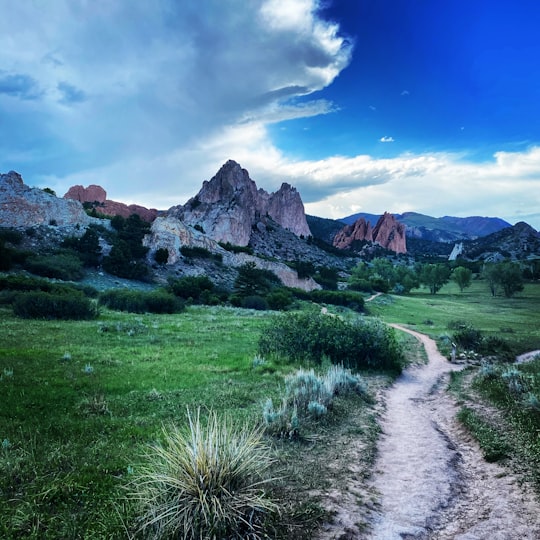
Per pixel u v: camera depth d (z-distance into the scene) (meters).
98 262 66.56
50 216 75.88
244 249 116.12
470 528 5.62
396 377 18.06
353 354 18.73
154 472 5.70
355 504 6.20
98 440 7.81
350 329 19.64
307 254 192.88
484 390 13.70
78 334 21.41
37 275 52.16
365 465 7.79
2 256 49.22
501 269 97.00
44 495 5.66
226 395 11.95
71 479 6.13
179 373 14.59
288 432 8.95
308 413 10.39
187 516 4.96
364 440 9.20
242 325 30.69
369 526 5.63
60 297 28.05
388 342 19.48
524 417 9.93
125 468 6.69
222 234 166.12
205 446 5.54
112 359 16.17
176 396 11.62
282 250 186.88
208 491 5.16
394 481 7.22
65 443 7.64
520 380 13.82
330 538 5.27
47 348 17.08
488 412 11.20
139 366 15.16
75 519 5.20
